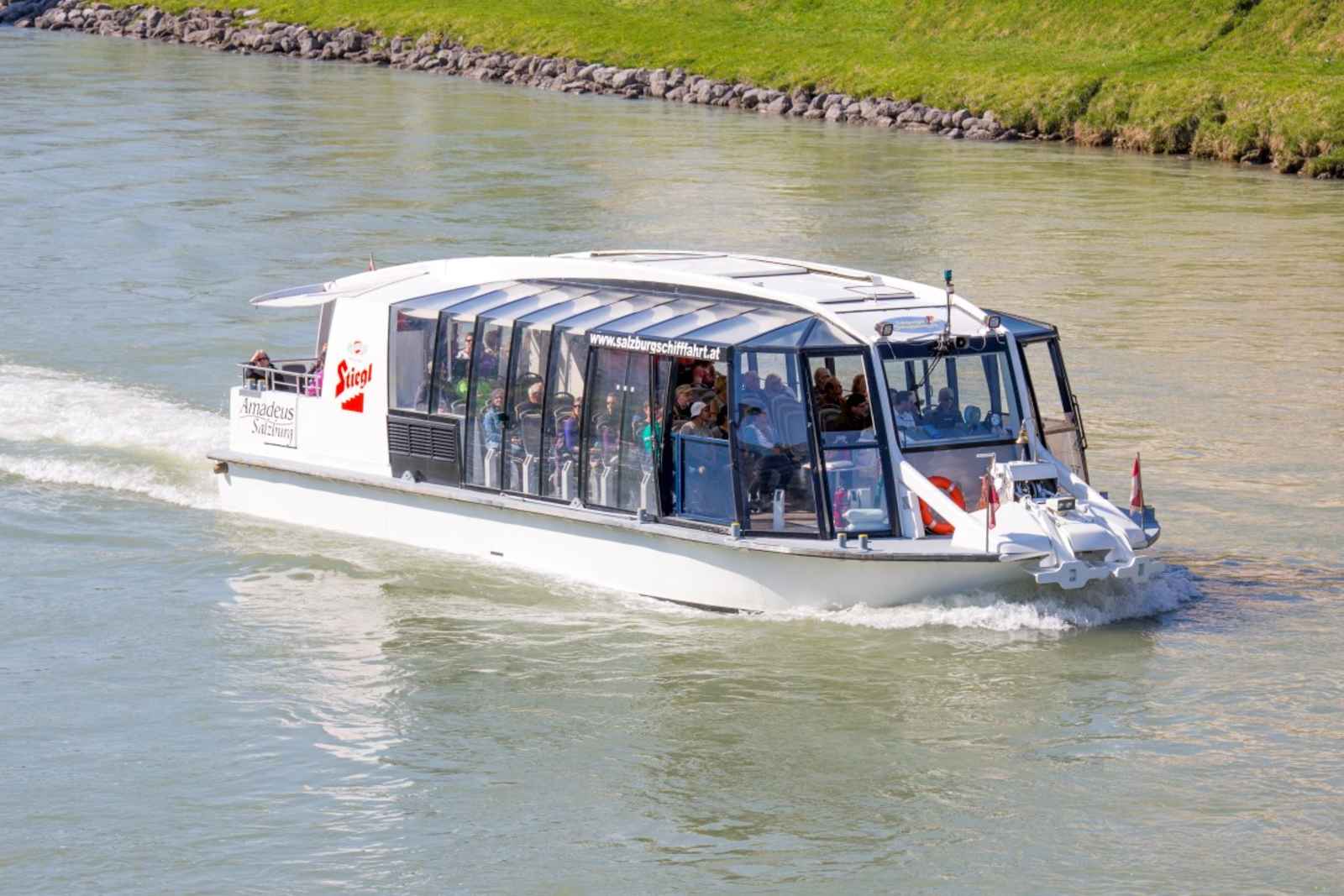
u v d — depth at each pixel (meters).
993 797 31.97
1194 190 114.00
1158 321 73.06
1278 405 59.62
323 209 99.38
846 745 34.00
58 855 30.12
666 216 99.50
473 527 43.84
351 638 39.38
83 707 35.97
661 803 31.88
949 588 38.81
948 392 39.94
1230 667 37.38
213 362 63.94
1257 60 155.62
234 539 46.09
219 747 34.19
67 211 96.56
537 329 42.28
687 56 184.50
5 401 58.00
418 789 32.44
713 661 37.56
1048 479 39.56
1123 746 33.88
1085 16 175.00
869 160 128.75
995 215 101.62
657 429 40.25
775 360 38.81
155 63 192.62
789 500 39.00
